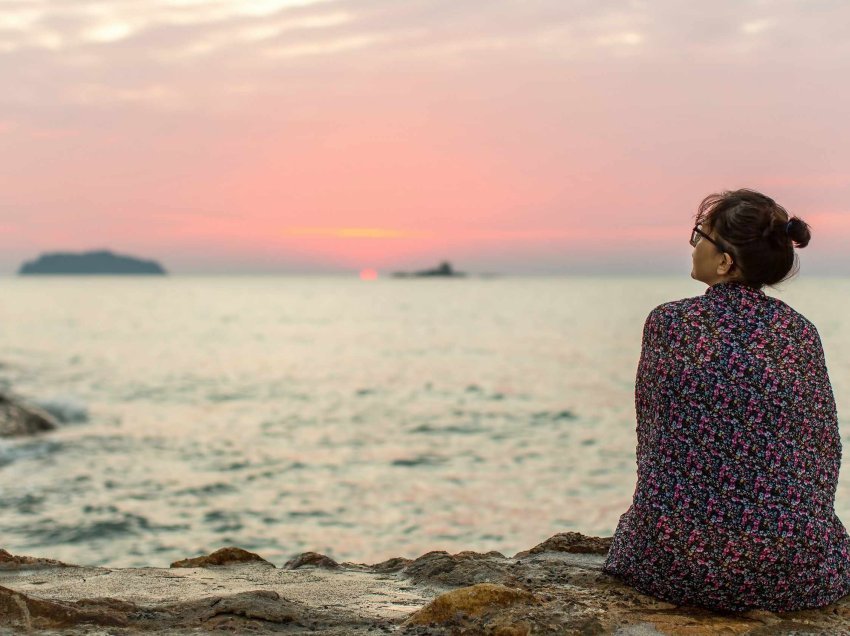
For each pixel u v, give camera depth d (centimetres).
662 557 332
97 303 14288
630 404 2881
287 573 425
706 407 318
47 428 2217
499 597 333
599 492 1579
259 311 11762
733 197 336
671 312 331
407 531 1332
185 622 333
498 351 5241
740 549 317
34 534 1288
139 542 1266
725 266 331
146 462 1858
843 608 334
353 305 14088
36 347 5472
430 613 328
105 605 345
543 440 2166
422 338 6469
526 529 1337
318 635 315
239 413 2698
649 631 311
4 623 320
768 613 322
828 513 328
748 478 316
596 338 6375
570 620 312
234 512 1444
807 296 15875
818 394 320
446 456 1956
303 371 4078
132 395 3125
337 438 2223
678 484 326
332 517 1417
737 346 319
